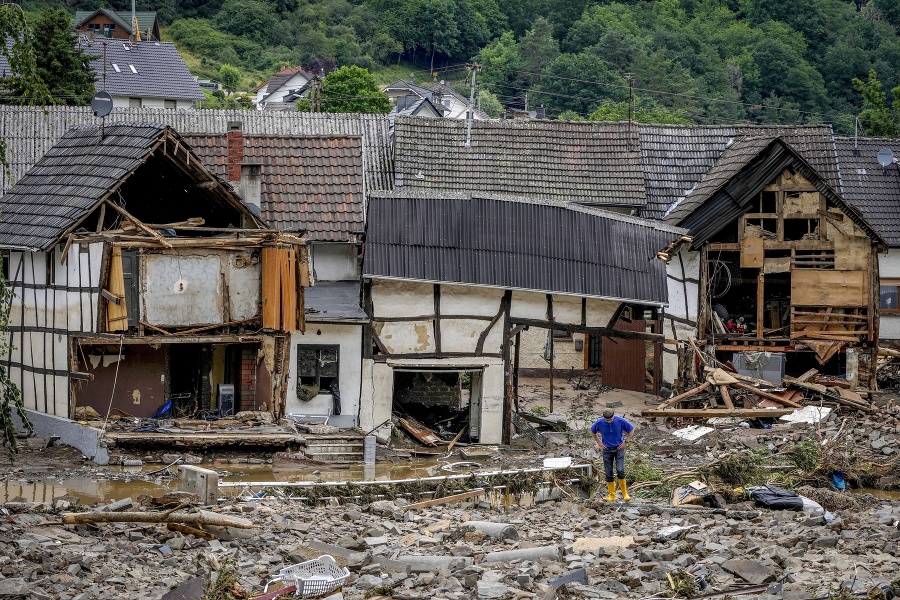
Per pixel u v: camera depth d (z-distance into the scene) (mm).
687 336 54062
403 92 166750
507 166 59562
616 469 35562
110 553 24406
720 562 25672
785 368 57625
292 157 50625
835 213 53625
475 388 46281
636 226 49062
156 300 40344
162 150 41594
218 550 25438
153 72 124062
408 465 41219
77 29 162875
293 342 44594
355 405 44969
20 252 43188
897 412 49562
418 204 45844
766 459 41812
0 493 33438
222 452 40094
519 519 31203
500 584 23188
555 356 61344
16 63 25703
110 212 42875
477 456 43094
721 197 53719
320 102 129375
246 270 41469
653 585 23891
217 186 42625
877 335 53719
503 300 46281
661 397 54688
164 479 36375
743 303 59281
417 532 28641
